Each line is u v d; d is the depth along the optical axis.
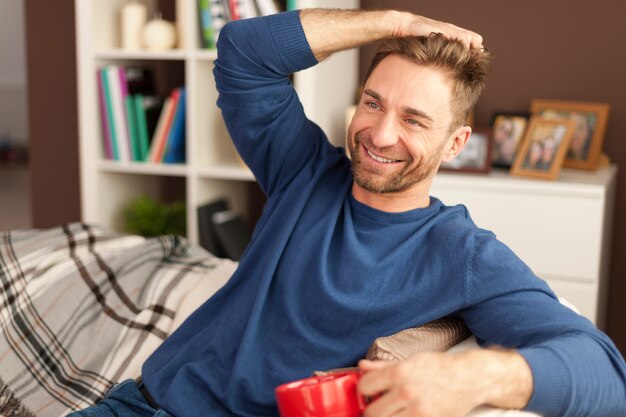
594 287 2.58
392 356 1.25
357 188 1.51
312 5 2.78
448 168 2.79
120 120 3.18
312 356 1.41
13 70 7.89
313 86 2.80
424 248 1.42
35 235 2.12
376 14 1.54
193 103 3.04
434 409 1.05
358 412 1.09
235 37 1.57
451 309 1.35
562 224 2.58
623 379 1.20
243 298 1.52
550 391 1.11
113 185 3.31
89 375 1.72
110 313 1.83
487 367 1.07
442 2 3.10
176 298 1.85
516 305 1.29
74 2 3.64
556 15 2.98
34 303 1.87
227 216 3.17
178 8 3.10
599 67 2.96
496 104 3.10
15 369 1.76
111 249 2.08
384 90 1.42
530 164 2.72
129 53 3.08
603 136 2.96
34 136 3.84
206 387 1.44
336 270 1.45
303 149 1.63
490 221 2.65
